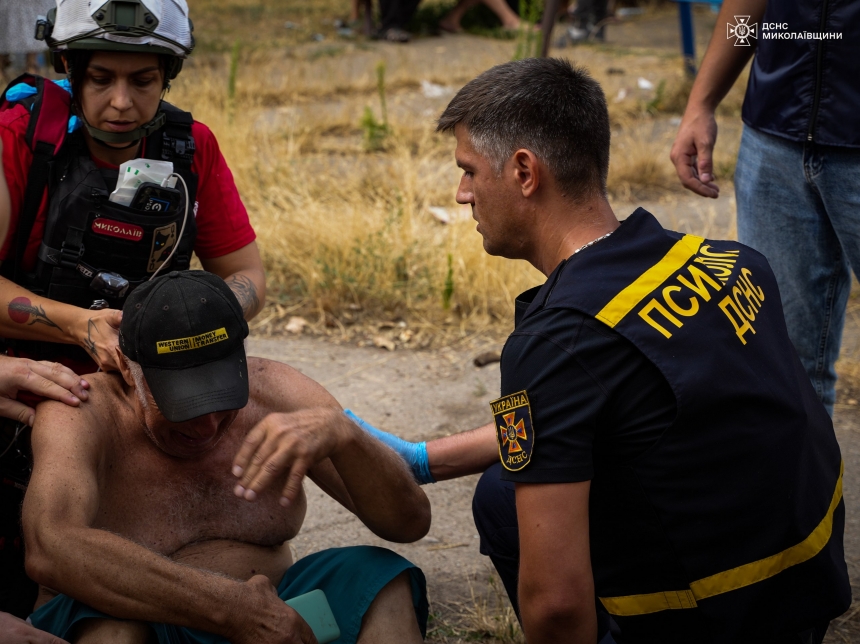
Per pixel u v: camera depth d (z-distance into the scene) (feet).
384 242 17.49
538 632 6.24
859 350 15.14
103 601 6.40
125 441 7.31
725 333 6.19
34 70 21.77
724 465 6.09
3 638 6.36
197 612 6.43
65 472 6.67
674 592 6.36
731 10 10.29
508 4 43.50
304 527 10.82
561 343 6.04
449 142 25.55
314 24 43.39
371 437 7.33
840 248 9.93
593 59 34.83
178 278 6.85
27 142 7.67
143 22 7.36
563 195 6.59
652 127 27.14
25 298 7.82
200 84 28.71
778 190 9.90
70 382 7.09
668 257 6.44
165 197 7.91
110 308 8.08
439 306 16.65
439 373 14.67
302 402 7.79
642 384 6.00
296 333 15.90
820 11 8.96
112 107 7.54
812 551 6.44
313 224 18.10
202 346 6.73
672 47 38.29
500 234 6.87
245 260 9.25
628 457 6.18
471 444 8.48
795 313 10.22
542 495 6.06
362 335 15.89
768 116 9.72
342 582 7.38
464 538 10.73
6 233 7.75
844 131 9.05
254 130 25.11
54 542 6.37
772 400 6.20
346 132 27.20
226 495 7.55
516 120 6.50
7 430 7.72
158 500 7.37
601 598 6.61
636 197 22.13
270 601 6.70
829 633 9.11
